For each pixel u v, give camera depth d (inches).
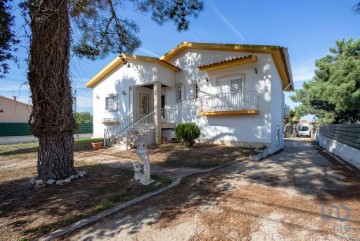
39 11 189.0
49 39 192.5
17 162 327.0
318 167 280.2
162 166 286.7
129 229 119.6
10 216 134.2
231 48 449.1
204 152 373.4
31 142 745.0
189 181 213.6
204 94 504.4
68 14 211.9
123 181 204.5
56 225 123.4
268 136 413.1
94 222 127.7
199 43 497.4
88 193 171.6
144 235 113.3
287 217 132.2
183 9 306.0
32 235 114.0
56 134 201.5
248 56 413.7
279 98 535.2
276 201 158.9
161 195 173.0
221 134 472.7
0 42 209.5
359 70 604.1
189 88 531.5
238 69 455.2
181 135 419.8
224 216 134.5
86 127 943.0
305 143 745.0
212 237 110.6
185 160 318.7
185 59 542.3
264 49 406.0
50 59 193.6
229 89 467.5
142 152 198.7
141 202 157.9
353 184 201.5
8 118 951.0
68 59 210.7
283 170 262.2
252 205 151.6
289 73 544.7
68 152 210.5
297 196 169.5
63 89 203.5
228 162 307.6
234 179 221.1
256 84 431.8
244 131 442.6
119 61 585.6
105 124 644.7
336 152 399.5
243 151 382.6
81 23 305.6
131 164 293.6
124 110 589.0
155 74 502.3
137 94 578.2
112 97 631.8
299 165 293.6
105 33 339.6
